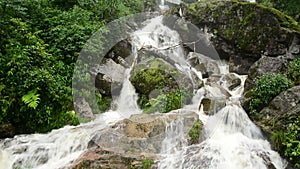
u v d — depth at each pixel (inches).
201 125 262.5
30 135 260.5
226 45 418.9
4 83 262.8
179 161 221.5
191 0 588.7
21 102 258.7
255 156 230.8
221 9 426.0
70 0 391.9
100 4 407.5
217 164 223.1
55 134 255.6
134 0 522.3
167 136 246.2
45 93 267.0
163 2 591.2
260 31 389.1
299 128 237.9
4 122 257.1
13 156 238.8
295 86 281.4
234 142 249.9
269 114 272.4
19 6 307.1
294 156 228.5
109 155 218.1
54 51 310.7
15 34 292.7
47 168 225.8
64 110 275.1
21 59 265.6
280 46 376.8
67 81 292.7
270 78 296.7
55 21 340.8
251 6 403.2
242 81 370.9
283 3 486.9
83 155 222.1
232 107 292.5
